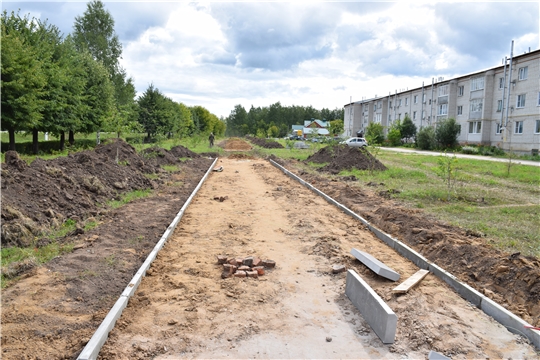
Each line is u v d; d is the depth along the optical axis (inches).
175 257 251.8
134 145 795.4
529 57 1443.2
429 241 281.3
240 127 4682.6
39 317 167.9
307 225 336.2
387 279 222.4
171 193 486.0
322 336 163.0
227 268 226.8
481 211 391.2
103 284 203.0
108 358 142.6
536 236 301.1
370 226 335.0
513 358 153.5
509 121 1544.0
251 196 482.6
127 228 307.9
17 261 221.6
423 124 2252.7
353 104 3134.8
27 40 856.3
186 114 2546.8
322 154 971.9
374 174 678.5
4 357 139.9
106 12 1700.3
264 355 148.4
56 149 1071.6
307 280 220.4
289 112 4889.3
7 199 284.2
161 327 165.6
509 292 204.4
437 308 190.1
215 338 158.7
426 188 530.3
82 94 1103.6
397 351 154.0
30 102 756.6
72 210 333.4
